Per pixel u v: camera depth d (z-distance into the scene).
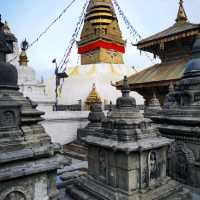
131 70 42.72
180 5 30.53
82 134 22.20
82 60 44.88
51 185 7.31
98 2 42.22
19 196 6.59
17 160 6.54
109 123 9.18
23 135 7.03
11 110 6.93
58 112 23.00
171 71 25.69
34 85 25.64
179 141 11.57
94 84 32.22
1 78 7.20
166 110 12.79
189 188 10.73
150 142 8.57
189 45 27.23
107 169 9.00
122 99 9.11
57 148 7.46
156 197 8.34
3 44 7.39
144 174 8.59
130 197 8.09
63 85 37.59
